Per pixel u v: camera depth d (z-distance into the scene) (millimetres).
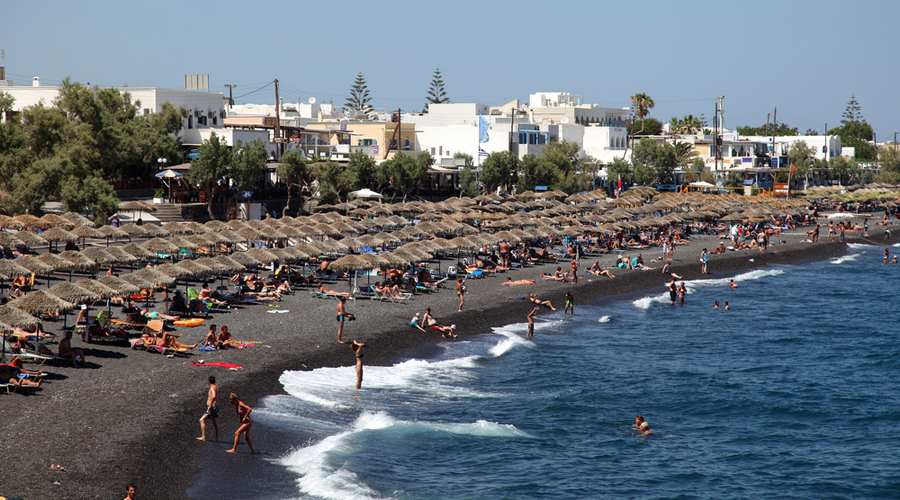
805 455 47531
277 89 157375
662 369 65750
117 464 36875
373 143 194500
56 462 36219
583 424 51406
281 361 56094
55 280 75562
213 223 95375
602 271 104125
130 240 97812
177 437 41219
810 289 109750
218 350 57094
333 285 85875
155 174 136250
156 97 150875
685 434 50875
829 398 59000
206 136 148625
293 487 37688
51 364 50125
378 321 70625
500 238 105688
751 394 59531
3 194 95250
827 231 173125
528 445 46875
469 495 39125
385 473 40594
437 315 75375
